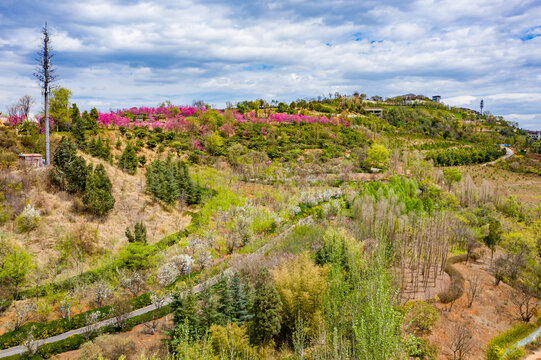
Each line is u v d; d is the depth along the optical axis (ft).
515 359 97.14
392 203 188.96
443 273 143.54
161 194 188.24
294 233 164.04
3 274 109.81
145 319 111.24
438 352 94.32
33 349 93.56
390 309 55.31
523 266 143.64
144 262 131.54
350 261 112.16
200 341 83.35
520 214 218.18
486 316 115.24
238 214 187.83
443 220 163.73
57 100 225.56
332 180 269.23
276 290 97.50
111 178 187.21
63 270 128.26
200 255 145.18
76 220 148.87
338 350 63.36
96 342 91.91
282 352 90.53
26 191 149.18
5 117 234.79
